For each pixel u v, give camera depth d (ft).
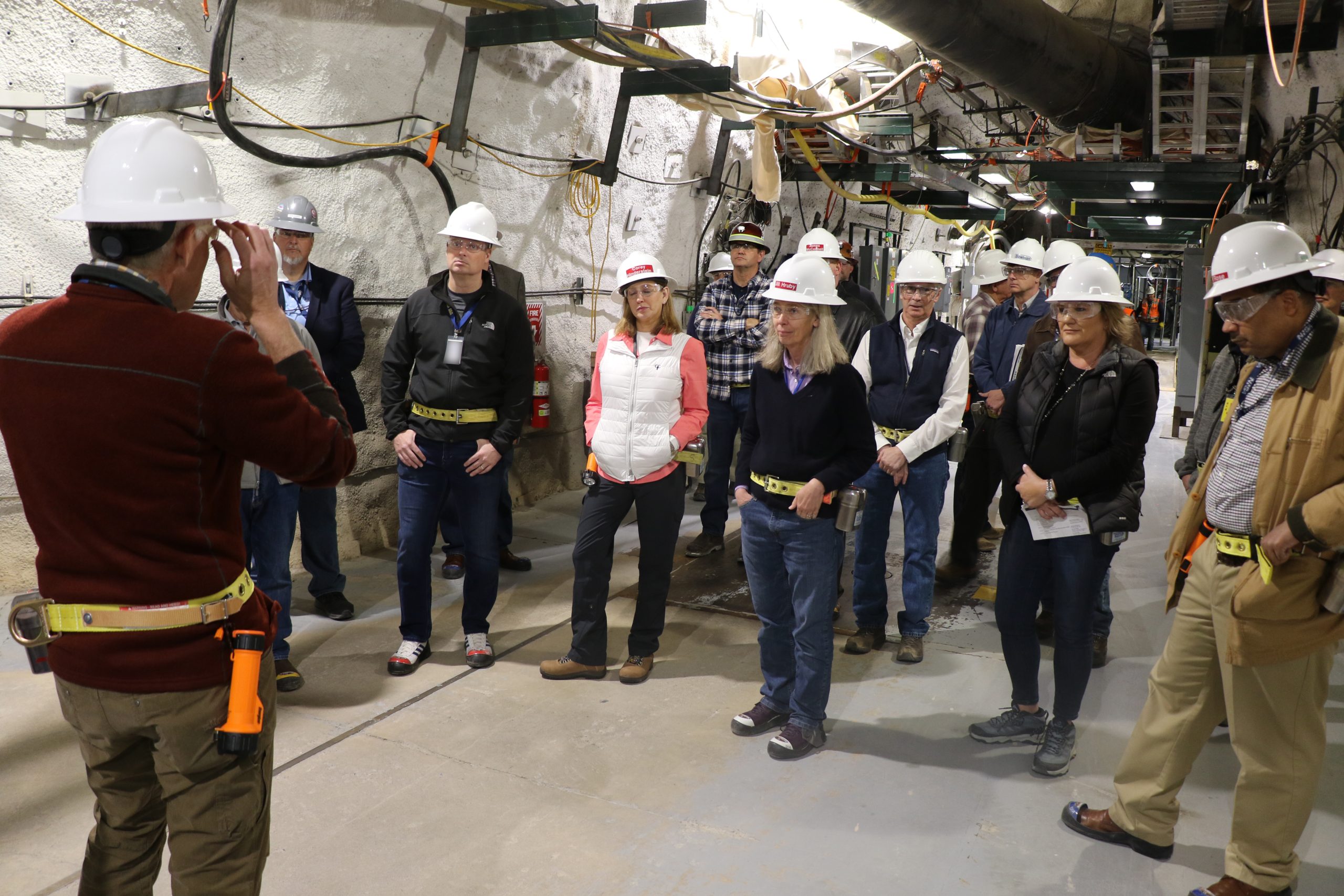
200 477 4.80
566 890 7.52
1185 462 10.97
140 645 4.72
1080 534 9.16
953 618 14.40
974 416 15.66
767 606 10.18
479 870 7.75
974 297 17.13
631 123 22.30
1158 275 93.50
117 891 5.46
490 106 18.02
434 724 10.42
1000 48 19.70
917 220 40.68
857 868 7.91
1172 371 65.51
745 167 27.99
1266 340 6.77
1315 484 6.50
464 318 11.68
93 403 4.50
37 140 11.73
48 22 11.54
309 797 8.80
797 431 9.47
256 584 11.04
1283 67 22.03
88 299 4.60
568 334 21.57
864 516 12.65
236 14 13.34
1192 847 8.31
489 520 11.94
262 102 13.94
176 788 5.03
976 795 9.18
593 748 9.96
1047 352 9.61
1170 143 25.82
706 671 12.20
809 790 9.20
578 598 11.69
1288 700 6.95
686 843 8.21
